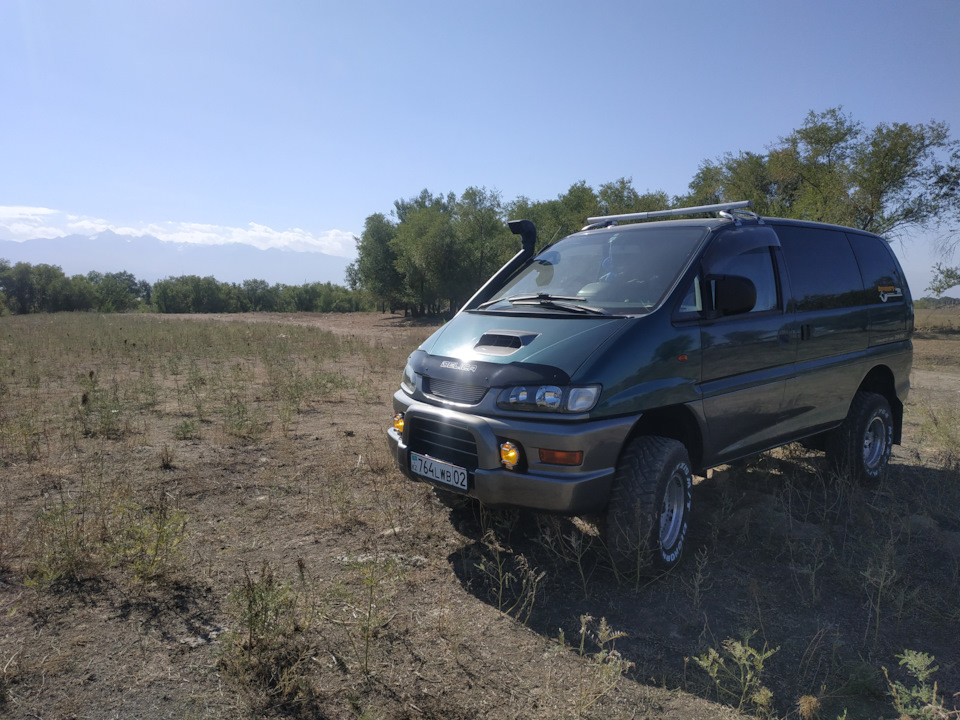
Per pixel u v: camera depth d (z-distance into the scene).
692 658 2.80
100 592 3.26
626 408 3.37
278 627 2.84
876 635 2.95
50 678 2.56
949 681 2.67
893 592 3.44
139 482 4.97
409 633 2.97
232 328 21.62
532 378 3.37
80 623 2.98
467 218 37.16
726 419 3.97
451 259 36.97
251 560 3.70
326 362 13.20
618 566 3.50
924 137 25.02
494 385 3.46
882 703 2.52
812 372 4.61
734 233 4.22
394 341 19.00
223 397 8.57
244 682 2.55
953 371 13.54
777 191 27.27
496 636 2.97
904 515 4.59
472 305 4.67
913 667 2.50
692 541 4.10
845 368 4.93
